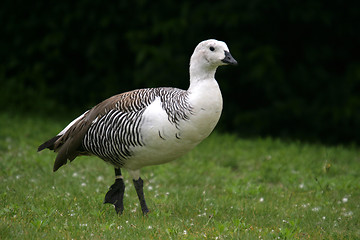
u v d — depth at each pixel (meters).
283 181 11.17
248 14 16.31
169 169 11.68
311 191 10.44
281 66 17.30
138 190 8.50
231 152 13.45
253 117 17.08
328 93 16.88
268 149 14.12
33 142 13.55
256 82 16.97
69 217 7.95
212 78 7.96
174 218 8.21
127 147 7.89
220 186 10.88
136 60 17.12
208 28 17.28
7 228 6.95
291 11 16.19
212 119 7.84
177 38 17.36
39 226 7.20
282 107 16.78
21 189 9.35
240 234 7.31
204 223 8.05
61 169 11.26
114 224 7.65
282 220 8.40
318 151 14.01
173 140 7.74
